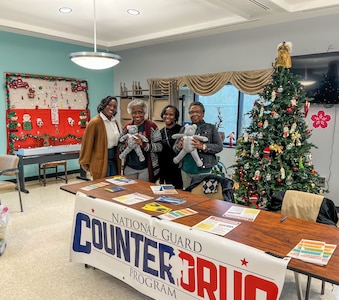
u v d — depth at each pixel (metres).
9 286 2.30
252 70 4.74
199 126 3.09
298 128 3.23
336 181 4.17
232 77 4.93
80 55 2.86
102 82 6.73
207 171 3.07
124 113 6.45
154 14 4.25
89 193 2.49
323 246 1.53
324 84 4.03
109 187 2.67
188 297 1.71
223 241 1.53
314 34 4.15
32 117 5.52
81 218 2.29
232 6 3.59
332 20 3.98
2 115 5.18
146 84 6.34
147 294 1.92
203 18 4.44
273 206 2.32
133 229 1.93
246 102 5.13
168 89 5.62
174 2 3.77
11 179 5.38
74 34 5.50
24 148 5.42
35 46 5.48
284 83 3.16
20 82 5.31
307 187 3.17
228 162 5.30
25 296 2.18
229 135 5.37
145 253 1.89
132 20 4.55
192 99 5.74
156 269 1.84
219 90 5.14
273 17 4.07
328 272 1.30
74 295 2.21
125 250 2.01
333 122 4.11
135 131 3.08
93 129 3.14
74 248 2.36
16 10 4.12
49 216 3.80
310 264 1.36
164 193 2.51
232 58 5.00
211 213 2.03
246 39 4.80
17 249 2.90
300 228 1.78
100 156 3.19
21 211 3.95
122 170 3.24
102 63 3.05
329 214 2.12
